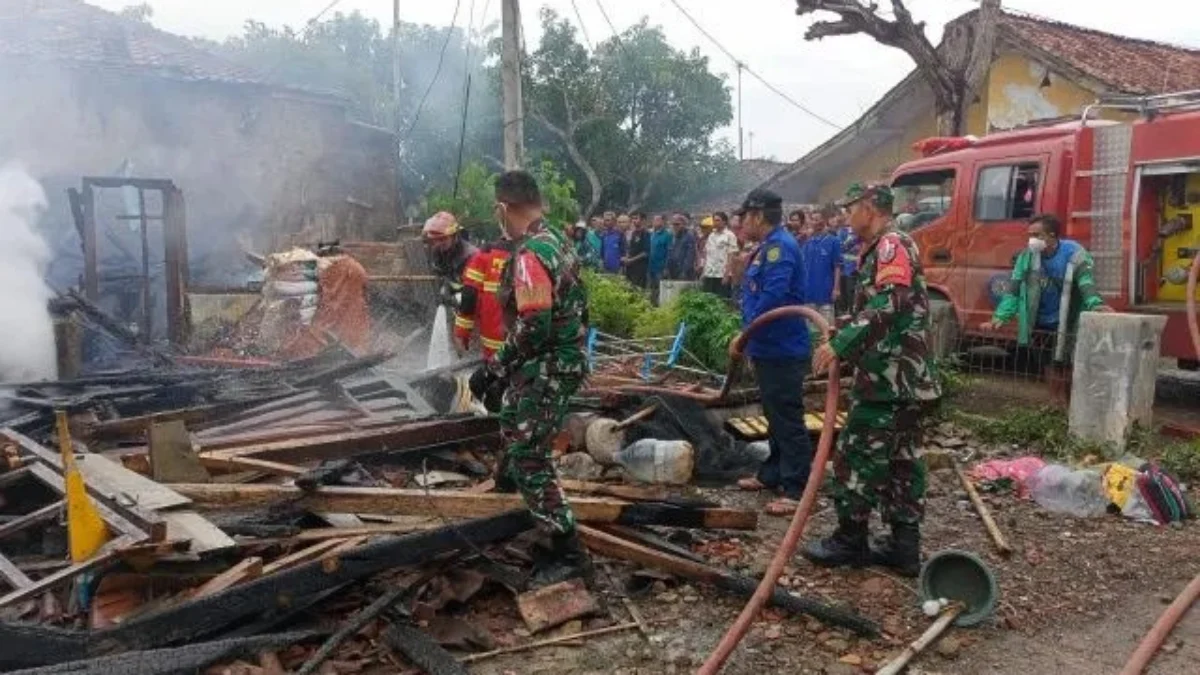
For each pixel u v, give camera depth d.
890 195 4.15
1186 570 4.49
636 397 6.30
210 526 3.57
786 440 5.32
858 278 4.25
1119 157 8.50
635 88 29.41
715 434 6.09
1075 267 7.48
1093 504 5.34
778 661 3.53
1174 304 8.38
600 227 16.09
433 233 6.38
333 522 4.23
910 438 4.19
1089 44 16.95
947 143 10.50
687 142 30.28
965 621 3.82
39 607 3.52
